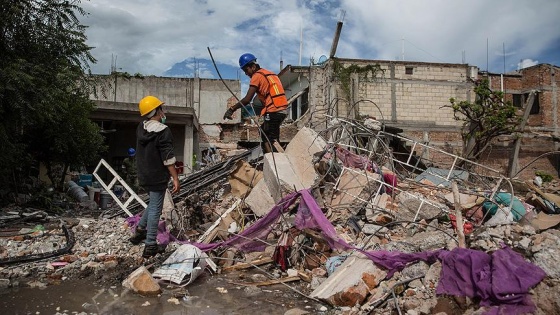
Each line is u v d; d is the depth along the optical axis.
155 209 4.59
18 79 7.16
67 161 11.54
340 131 7.36
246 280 4.47
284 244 4.88
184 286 4.19
